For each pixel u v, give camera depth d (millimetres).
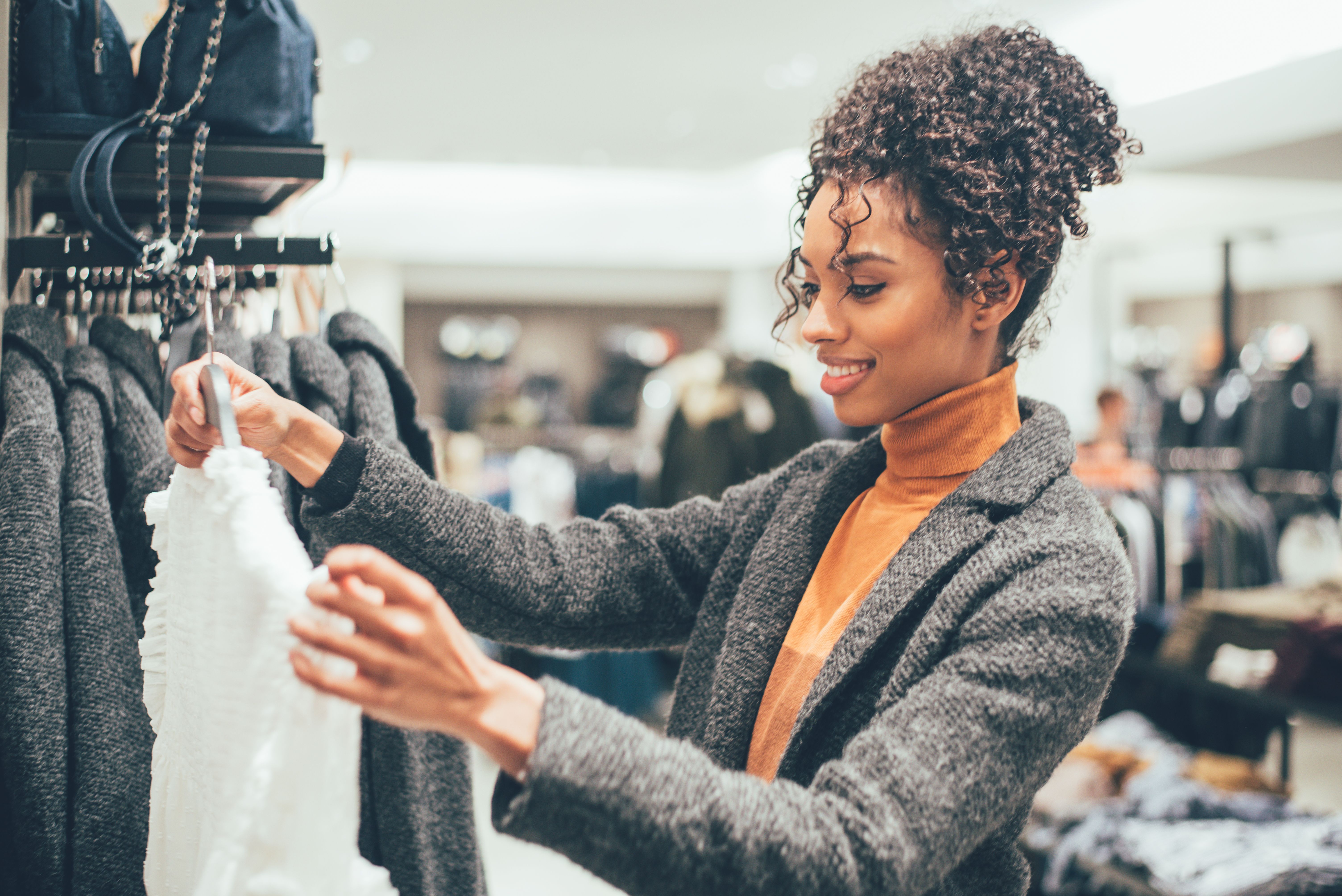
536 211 7270
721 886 514
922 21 3012
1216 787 2391
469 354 9922
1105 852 2076
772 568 884
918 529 767
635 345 10172
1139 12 3227
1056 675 611
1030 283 805
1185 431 6199
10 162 929
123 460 929
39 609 806
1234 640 2707
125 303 1066
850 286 746
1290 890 1798
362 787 957
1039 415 796
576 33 3201
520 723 509
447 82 3701
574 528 947
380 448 812
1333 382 5758
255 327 1349
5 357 890
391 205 6898
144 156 940
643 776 512
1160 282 7195
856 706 742
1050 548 682
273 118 973
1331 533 5461
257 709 553
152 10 2676
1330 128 4066
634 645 952
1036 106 743
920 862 545
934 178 709
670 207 7332
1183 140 4238
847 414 794
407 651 478
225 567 577
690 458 4086
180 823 678
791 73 3625
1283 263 6648
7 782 797
